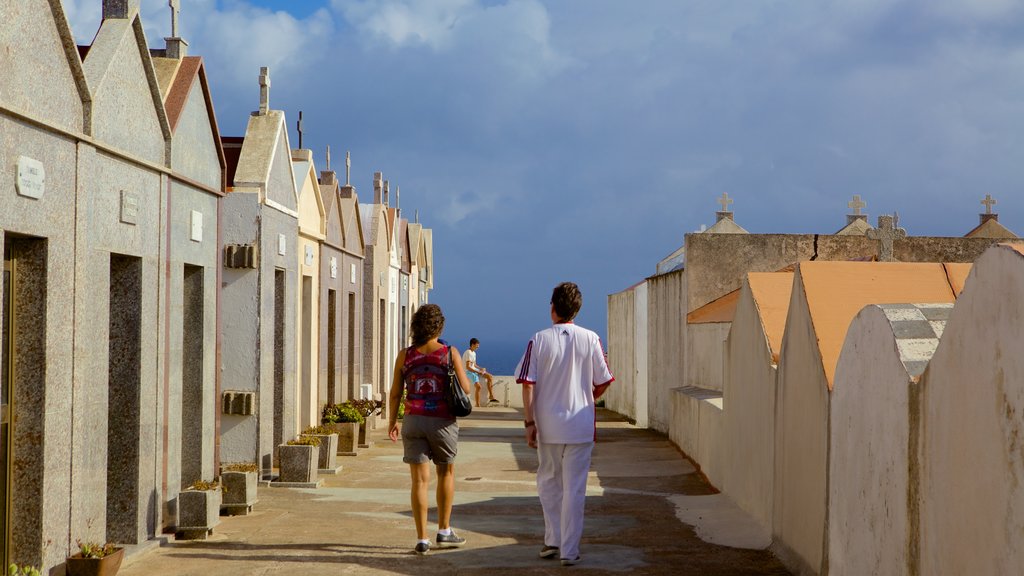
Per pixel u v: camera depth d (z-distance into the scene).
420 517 8.50
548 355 8.09
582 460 8.05
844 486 6.41
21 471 7.06
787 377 8.39
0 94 6.40
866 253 19.16
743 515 10.24
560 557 8.02
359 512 10.91
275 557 8.38
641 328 25.80
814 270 8.03
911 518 5.11
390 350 28.05
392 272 28.44
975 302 4.30
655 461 16.33
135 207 8.64
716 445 12.88
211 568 7.98
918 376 5.19
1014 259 3.91
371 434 20.98
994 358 4.10
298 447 13.16
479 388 33.34
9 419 7.00
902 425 5.27
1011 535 3.92
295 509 11.12
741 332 11.02
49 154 7.10
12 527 7.04
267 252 13.69
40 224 6.97
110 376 8.76
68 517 7.45
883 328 5.64
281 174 14.62
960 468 4.46
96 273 7.93
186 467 10.51
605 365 8.16
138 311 8.81
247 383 13.27
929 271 8.15
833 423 6.72
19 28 6.66
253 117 14.40
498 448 18.80
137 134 8.74
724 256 19.33
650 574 7.64
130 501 8.72
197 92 10.39
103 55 8.09
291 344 15.12
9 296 7.03
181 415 10.12
